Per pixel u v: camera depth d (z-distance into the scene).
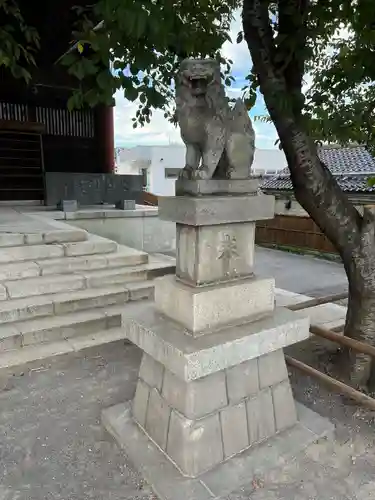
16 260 5.18
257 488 2.30
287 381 2.79
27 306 4.42
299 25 3.15
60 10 9.38
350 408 3.20
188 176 2.42
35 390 3.43
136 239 8.49
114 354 4.11
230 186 2.42
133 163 24.05
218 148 2.32
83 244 5.67
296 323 2.62
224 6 4.09
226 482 2.30
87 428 2.92
